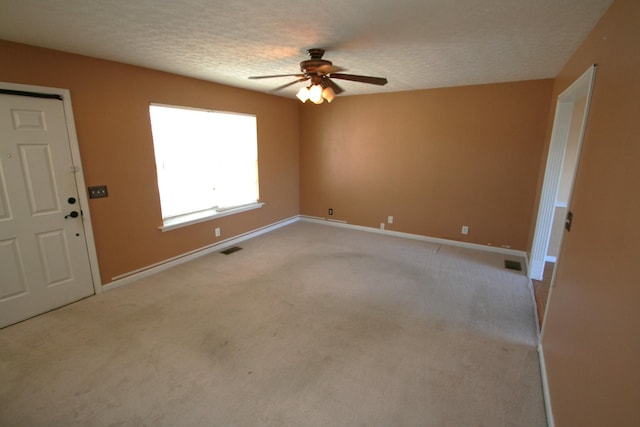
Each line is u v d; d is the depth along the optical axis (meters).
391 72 3.46
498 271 3.75
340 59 2.96
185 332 2.52
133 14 1.93
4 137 2.45
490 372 2.11
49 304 2.82
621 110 1.40
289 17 1.98
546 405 1.83
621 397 1.05
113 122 3.10
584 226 1.73
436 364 2.18
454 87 4.28
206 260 4.06
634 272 1.08
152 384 1.99
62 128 2.75
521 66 3.15
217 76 3.72
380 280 3.50
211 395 1.91
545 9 1.81
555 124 3.21
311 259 4.11
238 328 2.58
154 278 3.52
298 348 2.34
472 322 2.70
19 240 2.60
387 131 4.91
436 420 1.75
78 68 2.80
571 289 1.81
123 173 3.24
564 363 1.71
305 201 5.99
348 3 1.78
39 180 2.66
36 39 2.38
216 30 2.21
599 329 1.32
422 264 3.96
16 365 2.14
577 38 2.28
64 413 1.77
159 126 3.58
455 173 4.50
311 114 5.56
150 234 3.57
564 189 4.11
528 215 4.14
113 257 3.24
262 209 5.19
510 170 4.14
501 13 1.89
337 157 5.47
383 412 1.80
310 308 2.90
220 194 4.45
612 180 1.41
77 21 2.04
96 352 2.28
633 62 1.33
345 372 2.11
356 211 5.48
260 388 1.96
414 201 4.89
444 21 2.03
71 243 2.91
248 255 4.25
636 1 1.36
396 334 2.52
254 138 4.81
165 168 3.72
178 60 3.02
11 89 2.43
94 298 3.06
